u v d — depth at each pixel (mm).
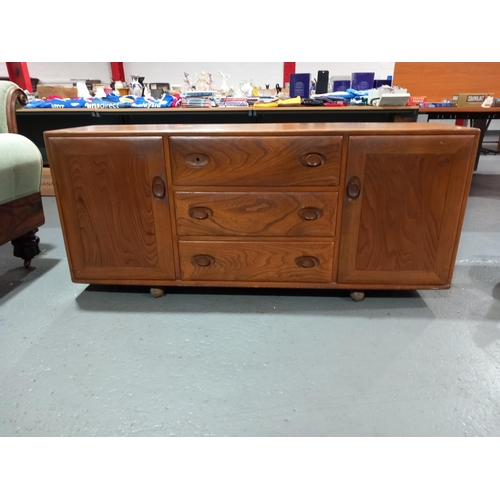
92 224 1264
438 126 1219
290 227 1222
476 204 2635
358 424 852
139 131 1141
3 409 892
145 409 896
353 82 2820
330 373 1007
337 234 1226
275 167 1151
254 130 1134
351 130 1105
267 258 1269
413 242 1225
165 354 1085
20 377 993
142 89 2965
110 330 1197
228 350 1101
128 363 1048
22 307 1330
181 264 1298
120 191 1213
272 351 1096
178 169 1171
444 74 3406
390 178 1150
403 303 1346
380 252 1241
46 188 2936
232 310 1308
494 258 1723
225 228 1234
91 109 2455
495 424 849
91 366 1036
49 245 1920
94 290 1448
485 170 3869
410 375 997
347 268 1267
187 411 890
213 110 2398
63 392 945
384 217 1197
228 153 1144
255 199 1192
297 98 2463
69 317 1270
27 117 2965
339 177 1158
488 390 944
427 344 1121
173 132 1131
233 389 954
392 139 1108
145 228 1256
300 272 1281
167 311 1304
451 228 1203
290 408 896
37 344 1128
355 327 1206
